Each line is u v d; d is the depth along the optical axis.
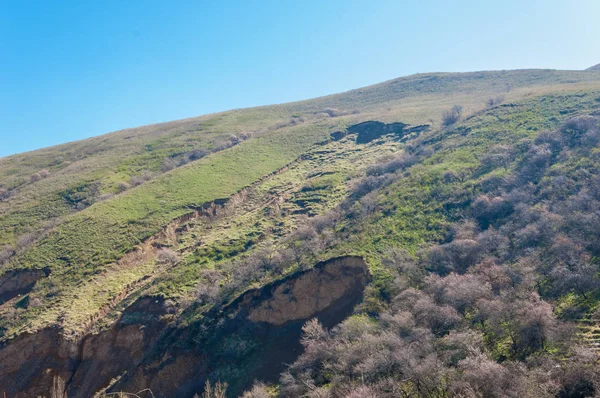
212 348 37.75
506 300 27.67
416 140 76.44
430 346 24.89
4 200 80.94
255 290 40.59
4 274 52.09
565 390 19.59
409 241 41.91
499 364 22.08
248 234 56.28
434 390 21.70
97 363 41.28
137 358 40.88
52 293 47.56
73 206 73.69
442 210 45.81
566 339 23.20
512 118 65.06
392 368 24.00
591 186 38.47
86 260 52.72
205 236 59.06
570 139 50.12
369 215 48.78
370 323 31.25
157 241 58.03
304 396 26.70
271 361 35.25
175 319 41.56
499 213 41.81
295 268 41.75
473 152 57.69
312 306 38.72
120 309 45.34
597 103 59.44
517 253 34.41
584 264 28.91
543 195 41.34
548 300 27.97
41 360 40.72
